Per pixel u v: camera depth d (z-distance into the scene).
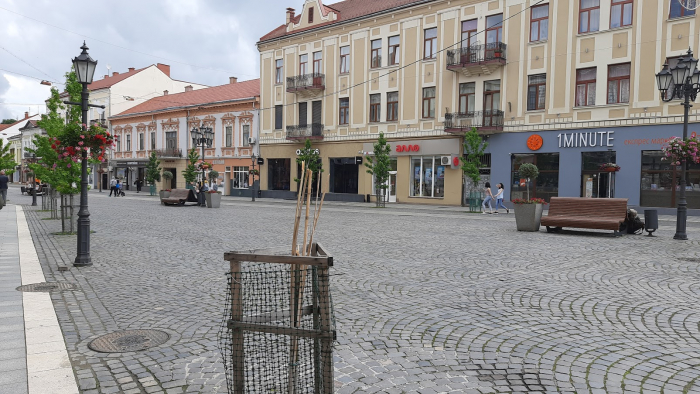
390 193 32.72
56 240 12.40
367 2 36.16
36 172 18.67
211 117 44.81
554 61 25.12
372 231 14.51
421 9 30.33
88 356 4.32
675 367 4.08
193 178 37.19
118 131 55.41
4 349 4.43
